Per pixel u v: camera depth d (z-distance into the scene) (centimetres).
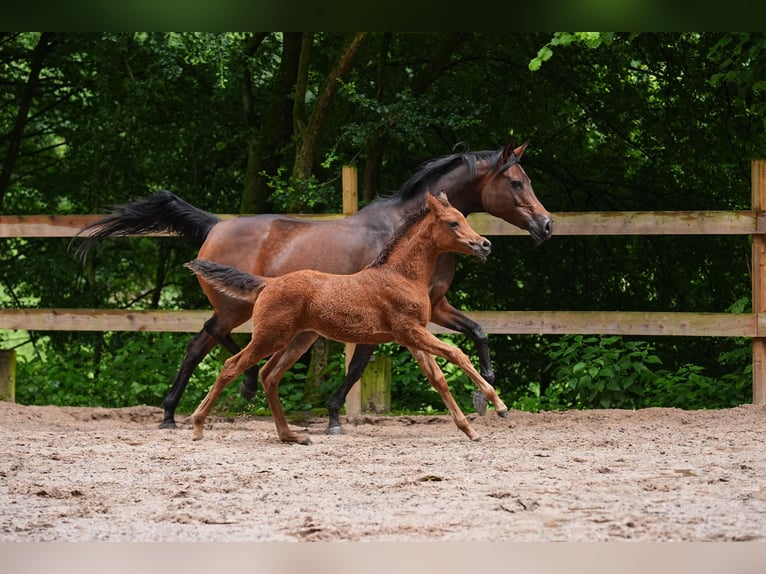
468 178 1075
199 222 1138
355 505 653
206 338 1130
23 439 987
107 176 1808
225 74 1589
